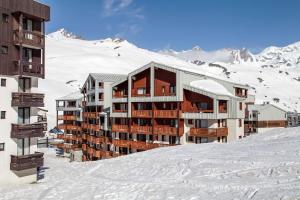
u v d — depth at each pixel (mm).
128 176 35938
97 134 76375
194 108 56594
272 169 28984
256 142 45000
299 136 44000
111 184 31734
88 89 81062
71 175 40812
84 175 39312
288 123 109562
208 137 54969
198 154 40812
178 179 31438
